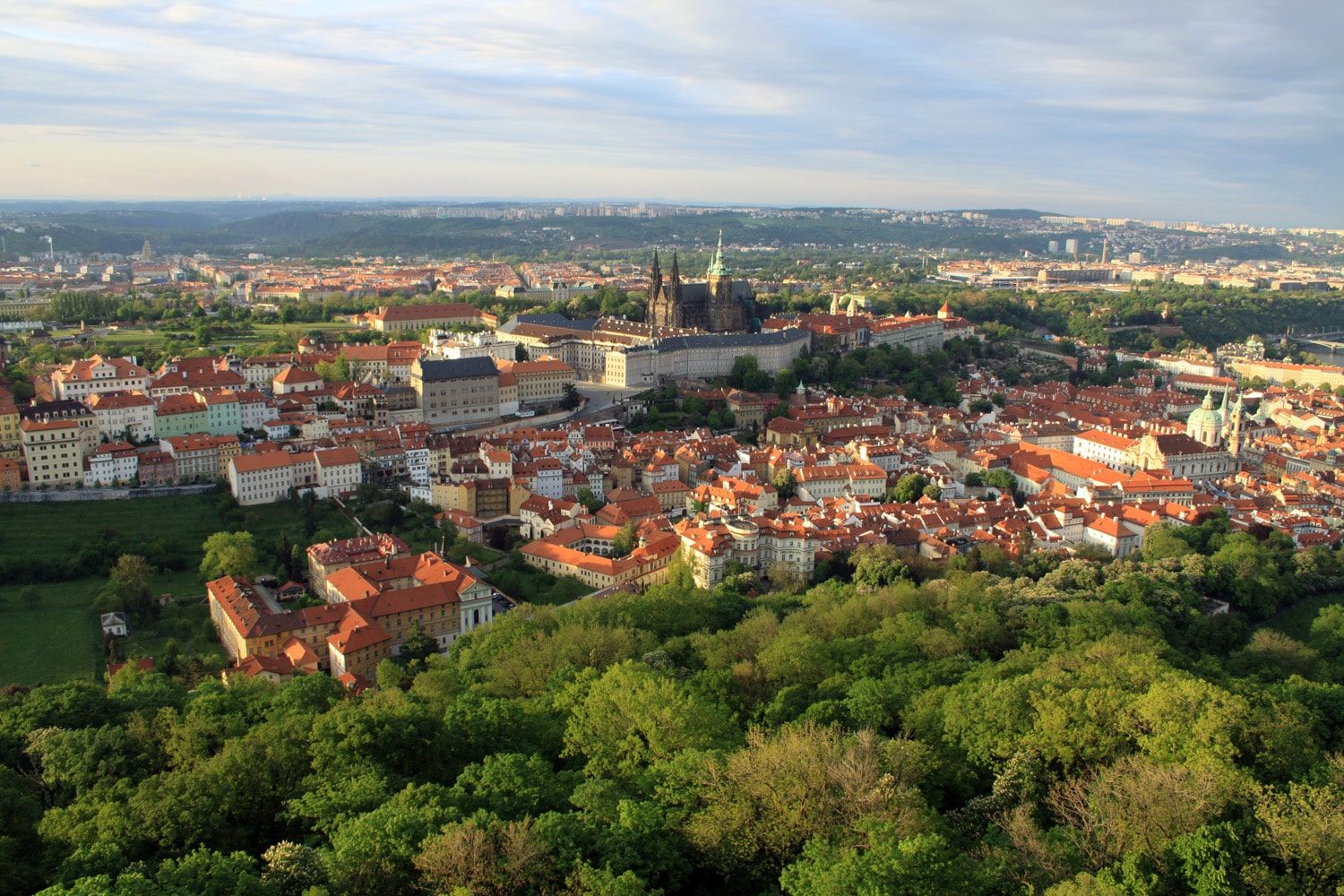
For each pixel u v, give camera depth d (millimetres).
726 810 183250
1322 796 188625
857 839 174750
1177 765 195000
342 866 164875
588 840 176250
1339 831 176250
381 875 166125
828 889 155500
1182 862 176500
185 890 157250
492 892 164250
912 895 154000
